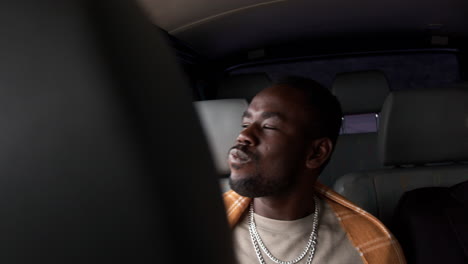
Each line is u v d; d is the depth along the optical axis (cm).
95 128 12
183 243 13
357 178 156
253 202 95
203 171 14
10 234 12
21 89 12
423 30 463
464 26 439
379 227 100
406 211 133
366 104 347
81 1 12
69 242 12
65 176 12
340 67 530
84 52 12
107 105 12
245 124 90
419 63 535
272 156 85
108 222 12
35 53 12
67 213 12
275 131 85
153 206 12
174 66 14
